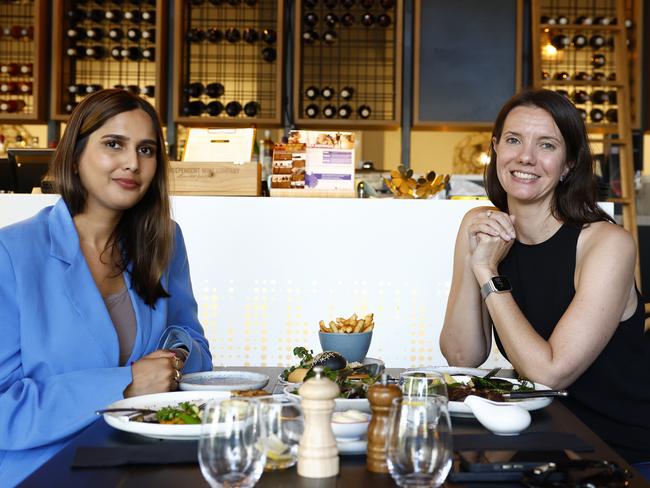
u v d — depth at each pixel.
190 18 5.44
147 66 5.89
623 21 5.18
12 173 3.25
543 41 5.31
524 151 1.74
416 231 2.61
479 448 1.07
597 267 1.64
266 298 2.62
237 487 0.85
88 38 5.43
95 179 1.55
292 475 0.95
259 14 5.61
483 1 5.33
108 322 1.50
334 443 0.96
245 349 2.63
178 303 1.81
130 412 1.23
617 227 1.71
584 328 1.58
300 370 1.50
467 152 5.98
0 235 1.46
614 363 1.66
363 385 1.31
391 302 2.62
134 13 5.33
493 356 2.58
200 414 1.18
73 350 1.46
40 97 5.30
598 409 1.66
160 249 1.65
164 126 5.38
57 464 1.01
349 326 1.76
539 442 1.11
